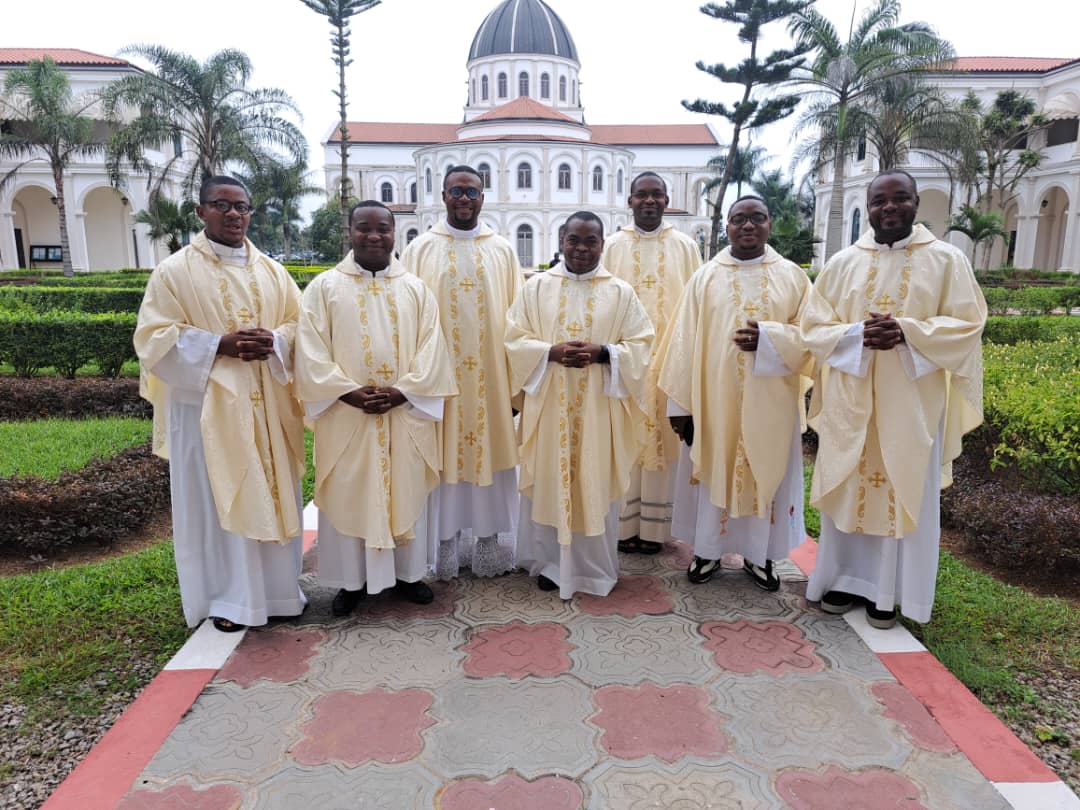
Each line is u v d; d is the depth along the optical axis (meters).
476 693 2.86
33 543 4.18
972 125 22.45
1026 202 31.44
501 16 53.09
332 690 2.88
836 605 3.52
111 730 2.64
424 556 3.58
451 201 3.69
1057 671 3.13
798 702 2.81
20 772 2.56
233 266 3.19
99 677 3.09
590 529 3.57
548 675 2.99
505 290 3.90
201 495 3.23
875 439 3.22
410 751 2.53
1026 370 5.67
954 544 4.49
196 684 2.91
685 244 4.32
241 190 3.16
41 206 35.16
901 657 3.12
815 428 3.51
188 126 23.97
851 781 2.40
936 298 3.12
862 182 31.95
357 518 3.33
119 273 27.42
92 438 5.75
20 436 5.82
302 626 3.40
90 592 3.68
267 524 3.15
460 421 3.78
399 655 3.14
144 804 2.30
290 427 3.37
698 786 2.37
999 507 4.10
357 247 3.28
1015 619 3.48
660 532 4.28
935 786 2.38
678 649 3.19
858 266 3.25
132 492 4.46
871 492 3.25
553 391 3.56
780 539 3.73
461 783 2.38
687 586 3.84
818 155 22.09
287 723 2.68
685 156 55.50
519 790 2.35
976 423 3.18
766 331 3.44
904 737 2.61
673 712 2.75
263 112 22.31
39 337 7.98
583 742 2.58
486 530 3.92
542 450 3.63
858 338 3.12
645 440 4.05
